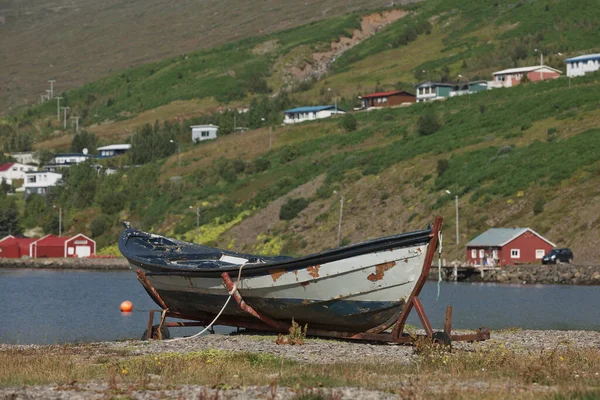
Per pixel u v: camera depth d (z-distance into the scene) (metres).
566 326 98.44
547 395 40.06
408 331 76.94
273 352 62.62
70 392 42.94
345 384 45.34
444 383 45.75
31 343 84.00
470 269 193.50
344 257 64.50
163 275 76.44
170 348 66.75
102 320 109.44
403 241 62.16
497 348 58.81
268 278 68.69
